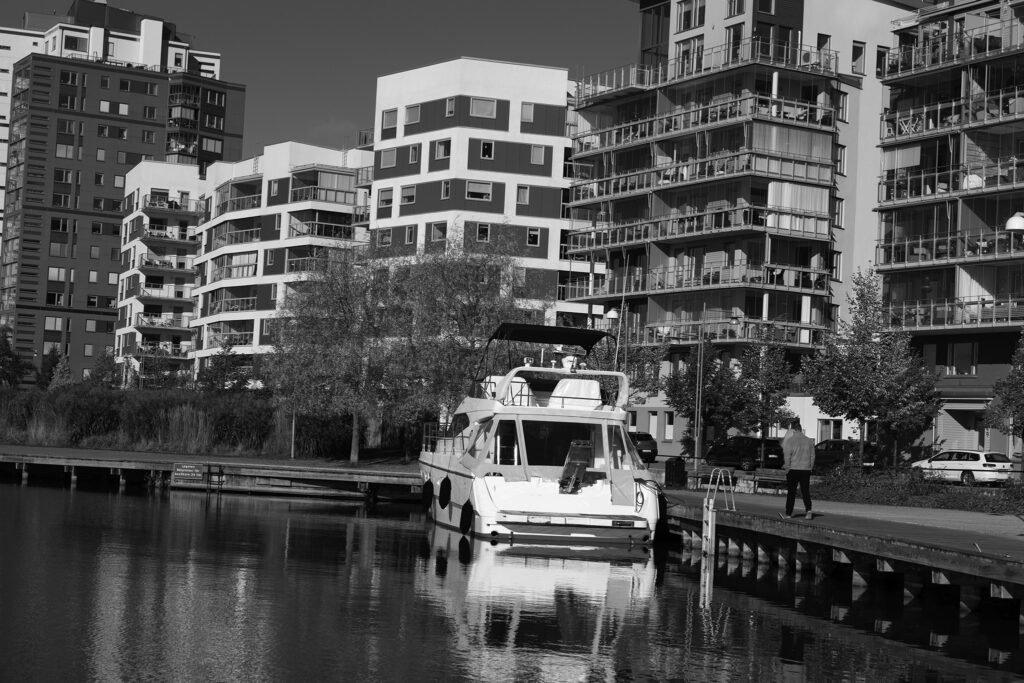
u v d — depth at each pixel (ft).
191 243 411.75
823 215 246.68
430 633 63.72
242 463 175.73
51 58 512.22
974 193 200.23
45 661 55.42
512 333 123.13
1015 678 57.52
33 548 95.71
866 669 58.80
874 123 262.67
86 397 236.63
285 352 205.16
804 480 95.86
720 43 254.06
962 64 205.98
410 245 212.02
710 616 71.97
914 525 92.02
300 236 334.03
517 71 300.20
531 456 109.70
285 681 52.65
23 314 508.12
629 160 276.21
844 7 258.16
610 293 273.33
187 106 592.19
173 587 77.41
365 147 347.36
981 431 196.75
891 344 174.50
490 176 297.12
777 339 233.96
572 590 80.12
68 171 514.68
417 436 221.25
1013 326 190.60
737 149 246.06
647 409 258.57
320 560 92.73
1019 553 70.69
